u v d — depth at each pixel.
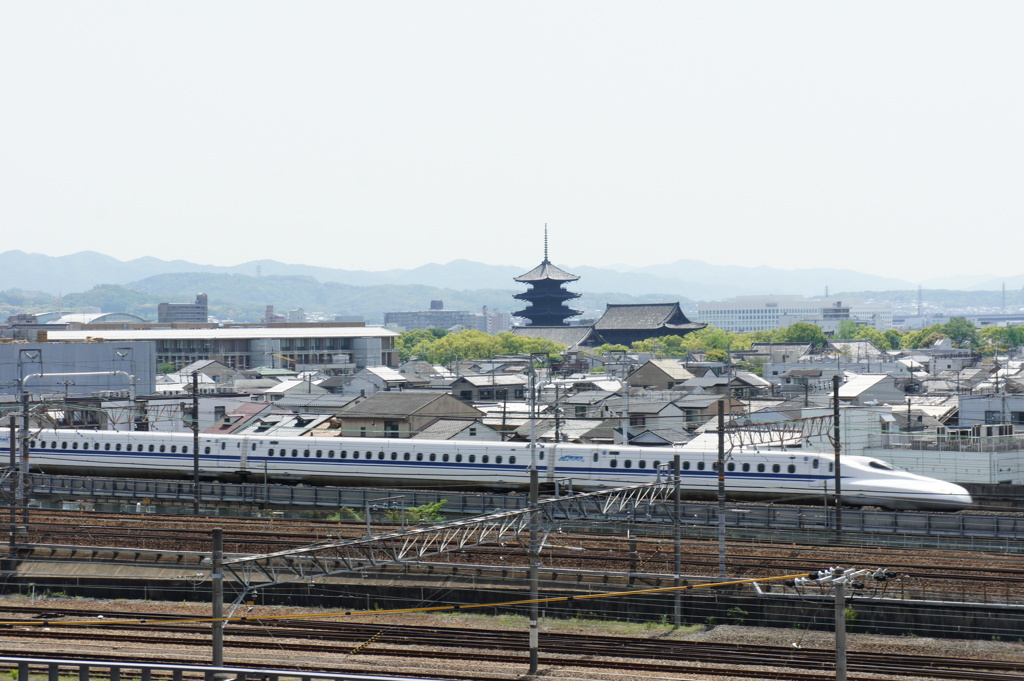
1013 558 89.69
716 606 80.69
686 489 116.31
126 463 141.50
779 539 99.06
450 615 83.38
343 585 86.69
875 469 111.31
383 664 70.00
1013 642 74.56
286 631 77.31
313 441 134.00
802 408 158.00
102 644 74.75
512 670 68.88
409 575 88.75
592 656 72.25
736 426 114.44
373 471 131.00
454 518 105.69
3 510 110.62
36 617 82.69
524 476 123.50
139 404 154.12
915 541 96.19
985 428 143.88
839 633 52.91
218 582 56.03
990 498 123.31
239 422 183.25
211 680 54.25
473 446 126.69
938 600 78.81
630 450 119.69
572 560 92.19
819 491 111.12
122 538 100.88
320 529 102.56
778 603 79.31
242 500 119.00
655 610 81.69
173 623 80.31
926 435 141.25
